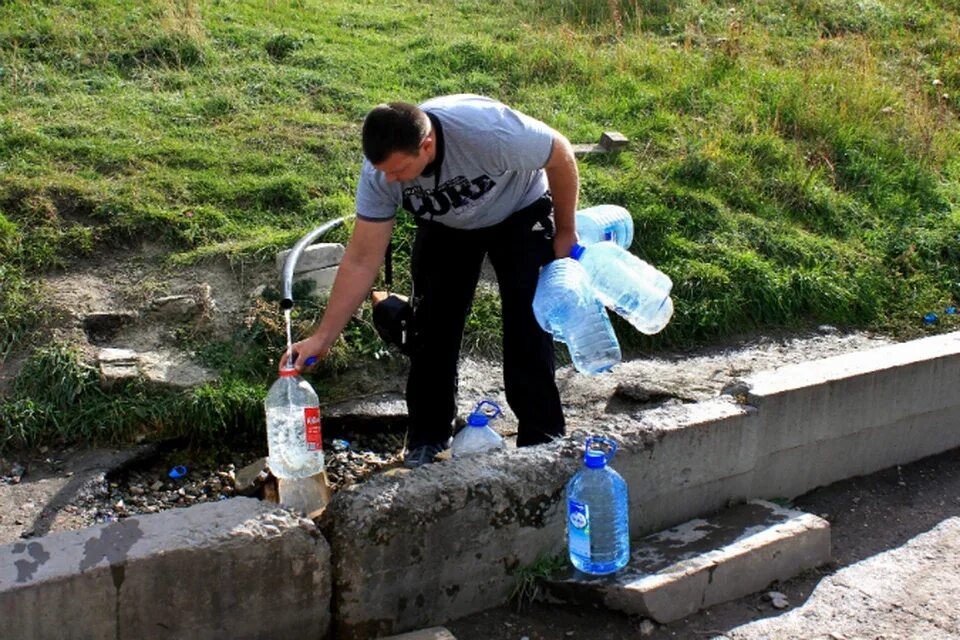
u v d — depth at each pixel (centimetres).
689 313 618
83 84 746
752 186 740
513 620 385
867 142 825
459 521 373
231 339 530
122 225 580
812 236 703
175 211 598
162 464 480
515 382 425
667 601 384
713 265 646
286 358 405
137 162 639
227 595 338
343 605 359
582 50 920
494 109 386
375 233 402
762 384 460
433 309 436
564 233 421
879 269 692
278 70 805
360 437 514
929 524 465
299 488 418
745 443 446
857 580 420
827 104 853
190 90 755
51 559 320
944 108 925
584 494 387
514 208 413
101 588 320
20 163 615
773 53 984
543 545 397
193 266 569
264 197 627
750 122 817
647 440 415
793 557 419
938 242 720
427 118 370
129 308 538
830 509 473
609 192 678
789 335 633
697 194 699
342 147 691
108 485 461
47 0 874
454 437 471
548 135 392
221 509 350
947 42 1059
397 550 362
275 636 351
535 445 406
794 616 395
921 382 503
